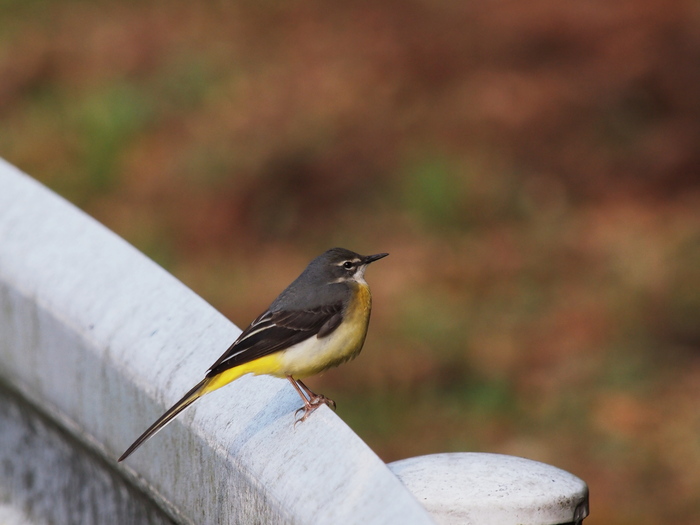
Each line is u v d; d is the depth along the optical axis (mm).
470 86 19953
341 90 20391
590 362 12750
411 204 16938
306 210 17172
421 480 4105
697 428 11336
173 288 5465
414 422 12023
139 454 5035
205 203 17531
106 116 19875
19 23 24625
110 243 5980
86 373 5418
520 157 17891
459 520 3941
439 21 22484
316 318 6262
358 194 17391
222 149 18922
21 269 6031
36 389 5902
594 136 18359
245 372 4902
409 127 18953
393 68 20922
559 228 16047
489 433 11750
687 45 20141
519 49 21141
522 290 14461
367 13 23297
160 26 23688
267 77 21125
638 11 21516
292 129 19250
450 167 17531
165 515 4945
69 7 25344
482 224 16391
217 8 24281
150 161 18922
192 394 4715
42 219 6387
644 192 16781
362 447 3898
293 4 24141
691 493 10539
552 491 3994
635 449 11219
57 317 5648
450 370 12852
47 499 5930
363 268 6715
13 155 19484
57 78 22000
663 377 12375
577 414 11898
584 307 13914
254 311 14469
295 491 3871
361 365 12984
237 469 4266
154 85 21312
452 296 14414
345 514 3590
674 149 17625
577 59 20609
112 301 5488
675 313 13617
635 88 19297
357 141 18750
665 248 14992
